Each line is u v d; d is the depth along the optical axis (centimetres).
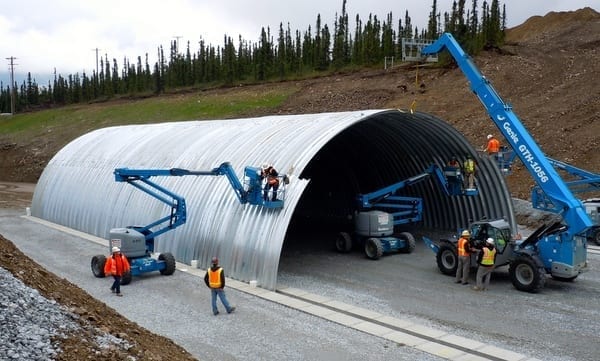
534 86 4044
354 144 2797
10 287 885
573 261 1593
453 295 1591
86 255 2153
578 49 4597
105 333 888
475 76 1877
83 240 2491
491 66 4541
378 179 2912
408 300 1538
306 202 3478
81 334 841
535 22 7775
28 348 741
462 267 1728
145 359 838
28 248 2294
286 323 1333
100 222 2575
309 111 5034
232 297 1557
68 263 2006
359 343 1200
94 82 8925
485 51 4878
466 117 3841
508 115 1778
